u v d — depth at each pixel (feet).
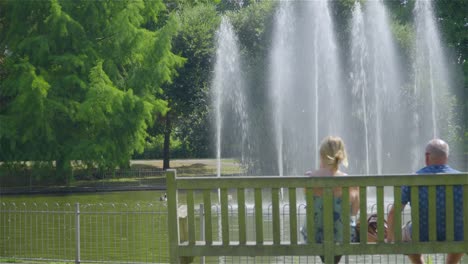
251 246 19.80
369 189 75.97
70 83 109.40
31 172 115.85
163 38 116.88
